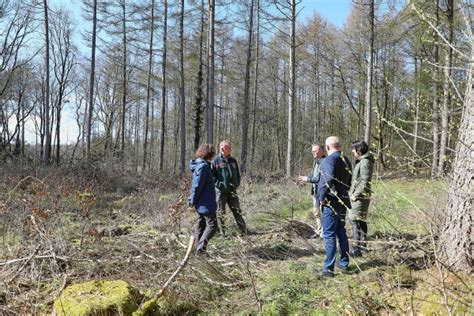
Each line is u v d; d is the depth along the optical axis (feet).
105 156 68.69
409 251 15.65
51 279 16.37
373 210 19.21
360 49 77.15
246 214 28.40
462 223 12.72
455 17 33.04
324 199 16.07
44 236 18.39
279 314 13.48
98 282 14.32
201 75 84.43
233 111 142.31
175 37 80.48
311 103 132.05
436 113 12.96
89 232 19.61
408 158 11.76
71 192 30.42
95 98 115.24
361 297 12.54
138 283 15.93
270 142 132.98
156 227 24.95
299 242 21.56
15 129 111.86
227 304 14.96
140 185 43.06
